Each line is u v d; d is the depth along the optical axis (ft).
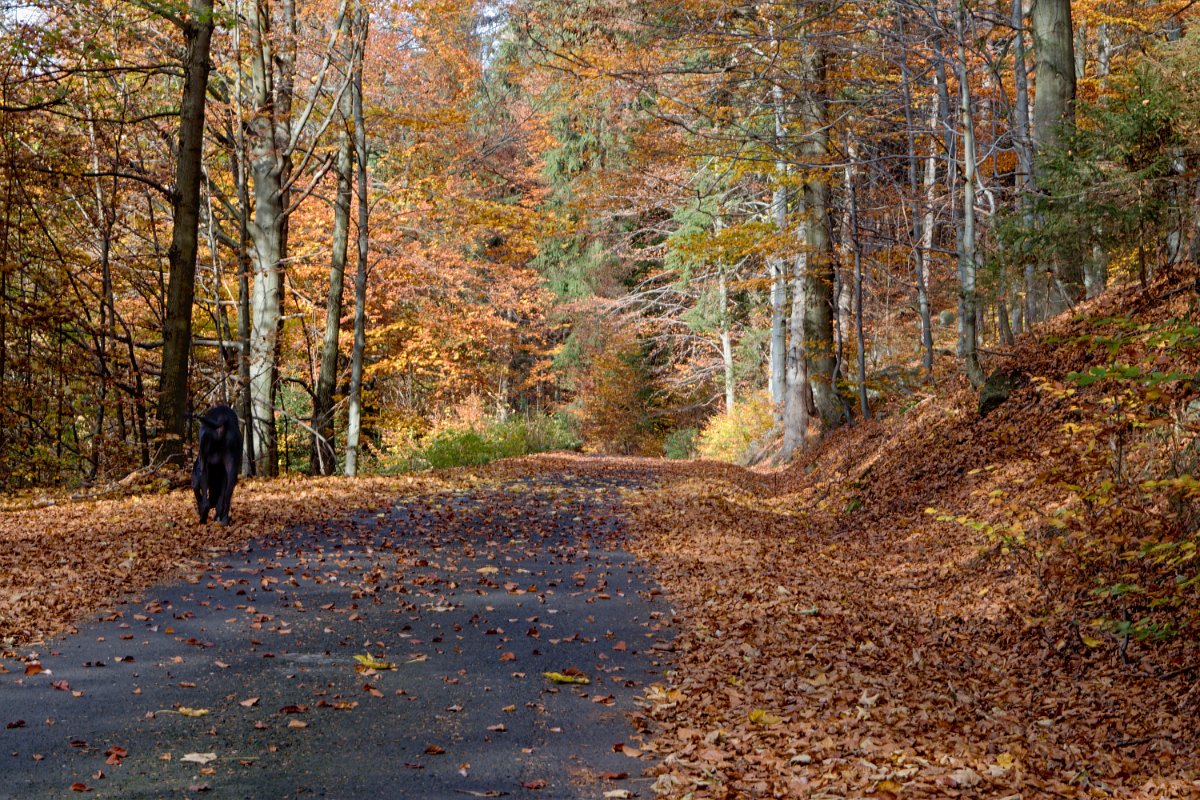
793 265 86.74
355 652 24.97
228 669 23.04
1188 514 24.49
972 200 49.14
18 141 60.85
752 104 71.67
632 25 66.39
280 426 95.20
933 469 46.83
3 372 59.72
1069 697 21.40
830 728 19.71
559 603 31.58
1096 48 95.61
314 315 87.35
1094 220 38.47
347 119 77.10
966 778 16.58
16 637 24.52
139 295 77.36
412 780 16.70
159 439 57.21
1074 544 27.14
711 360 143.02
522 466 81.71
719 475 79.51
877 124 73.92
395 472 85.56
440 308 97.96
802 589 33.12
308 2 74.59
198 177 57.21
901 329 100.63
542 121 120.57
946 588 31.96
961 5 51.06
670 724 20.36
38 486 62.44
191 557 35.22
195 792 15.78
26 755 17.10
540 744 18.92
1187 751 17.75
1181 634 22.39
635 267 151.43
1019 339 50.19
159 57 65.10
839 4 59.21
